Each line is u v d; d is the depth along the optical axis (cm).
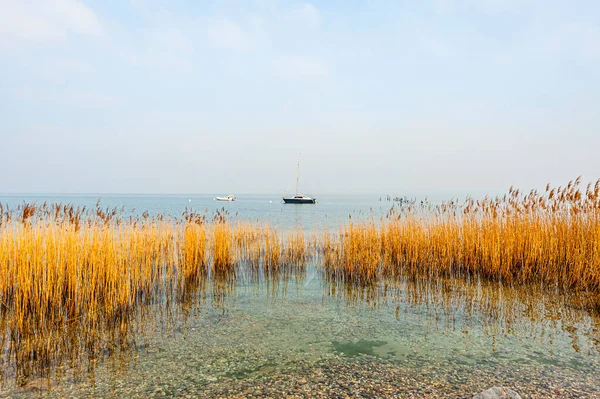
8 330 796
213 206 7562
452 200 1596
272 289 1256
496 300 1056
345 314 966
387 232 1677
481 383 574
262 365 652
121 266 977
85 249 986
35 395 543
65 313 866
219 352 712
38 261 843
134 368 637
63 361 664
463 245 1401
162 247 1372
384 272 1450
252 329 848
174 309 1008
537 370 618
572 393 539
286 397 537
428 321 896
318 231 2470
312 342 767
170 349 725
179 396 541
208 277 1420
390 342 763
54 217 1038
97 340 768
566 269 1181
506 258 1273
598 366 632
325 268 1466
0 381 585
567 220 1267
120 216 1280
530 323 863
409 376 603
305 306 1046
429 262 1420
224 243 1510
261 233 1998
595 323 858
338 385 575
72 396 540
